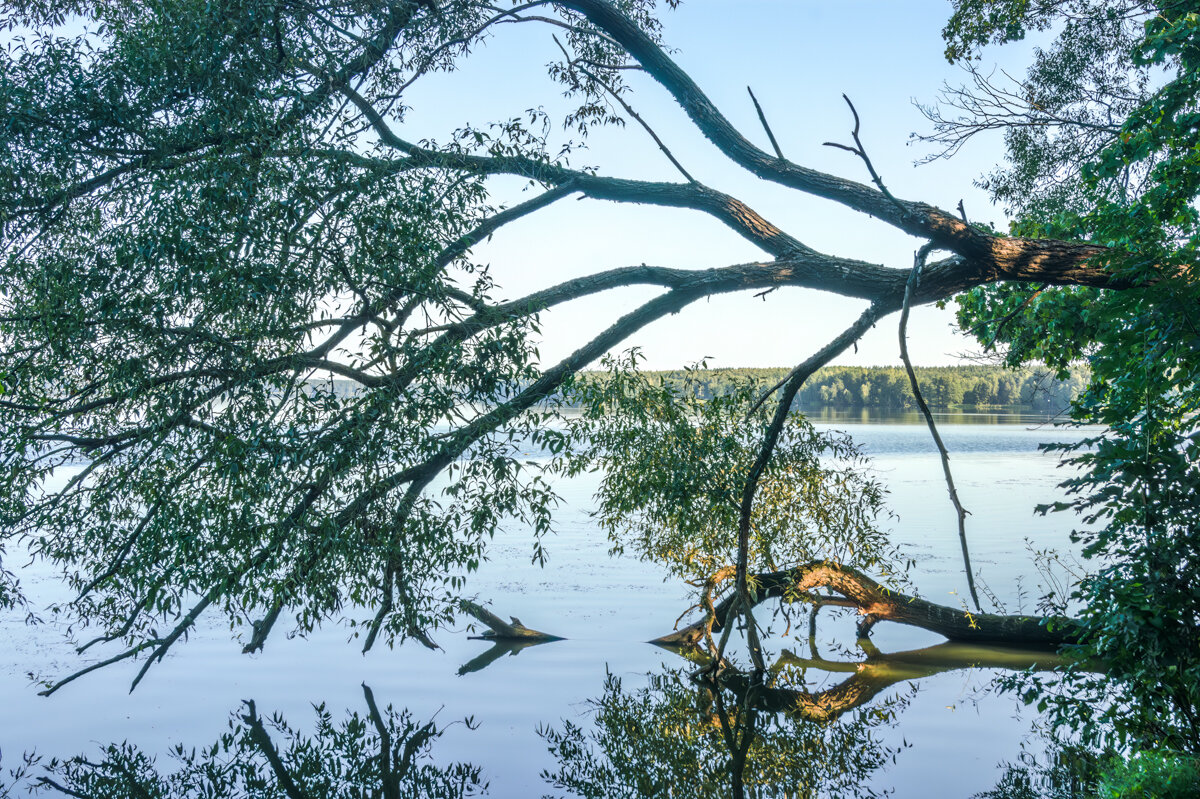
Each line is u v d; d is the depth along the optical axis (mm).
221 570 6082
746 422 8766
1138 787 4562
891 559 12992
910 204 7453
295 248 6031
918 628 11578
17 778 6461
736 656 10148
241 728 7617
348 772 6656
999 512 18141
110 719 7809
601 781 6516
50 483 15344
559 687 8836
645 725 7750
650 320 8148
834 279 8016
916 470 26922
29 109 6395
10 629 10594
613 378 8344
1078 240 8227
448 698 8477
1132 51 6488
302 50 6871
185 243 5691
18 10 8109
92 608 7250
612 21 8234
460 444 6523
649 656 9930
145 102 6574
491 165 7844
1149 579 4730
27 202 6438
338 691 8695
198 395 6117
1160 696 4762
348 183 6051
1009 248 7258
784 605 11273
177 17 6672
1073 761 6449
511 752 7098
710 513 8977
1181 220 6688
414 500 6754
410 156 6883
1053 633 9820
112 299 5934
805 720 7910
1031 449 35250
